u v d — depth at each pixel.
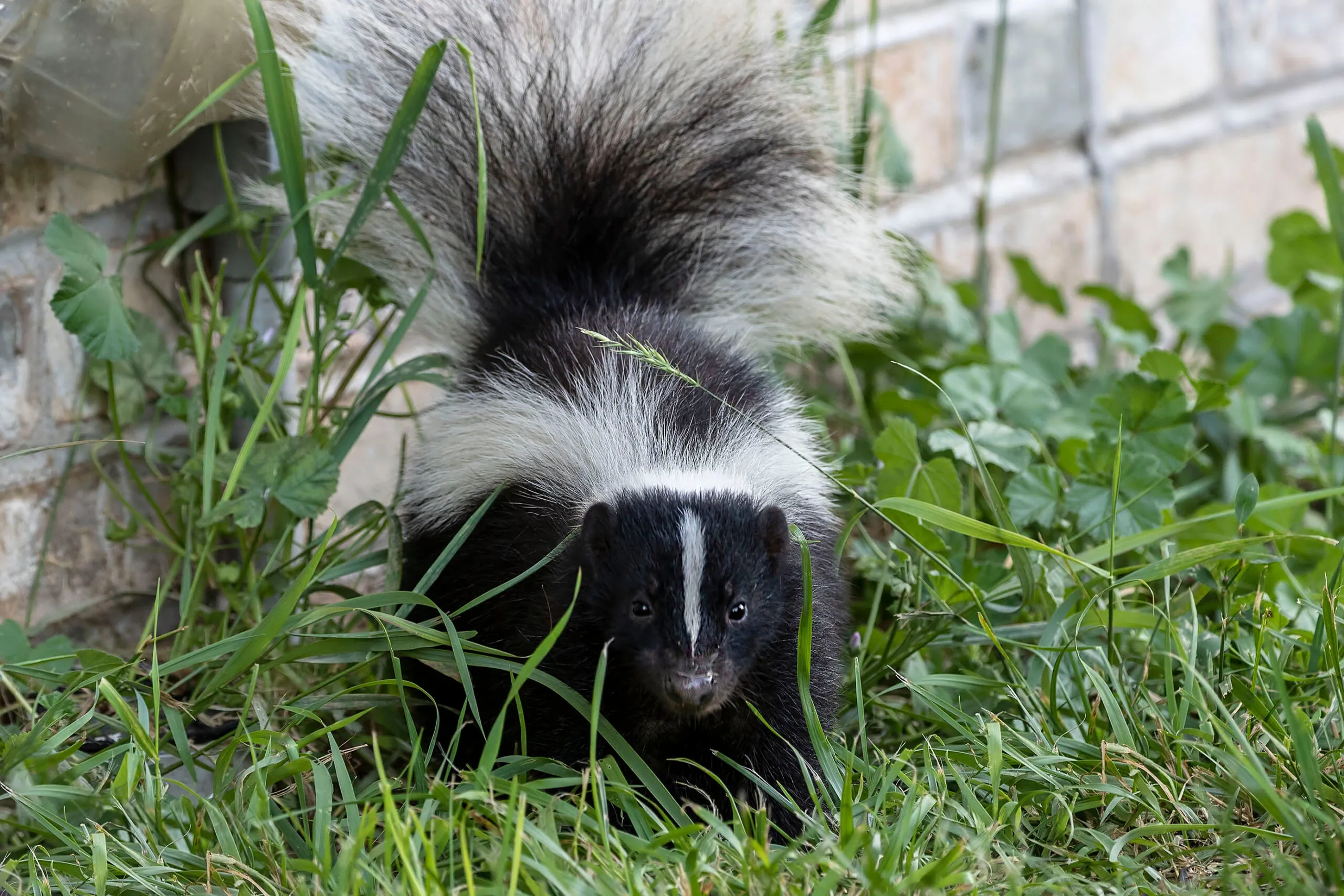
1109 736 4.11
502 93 5.04
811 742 4.10
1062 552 4.52
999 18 6.93
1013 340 6.27
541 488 4.34
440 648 4.18
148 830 3.58
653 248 5.14
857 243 5.52
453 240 4.99
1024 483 5.03
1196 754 3.89
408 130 4.35
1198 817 3.70
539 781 3.71
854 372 6.38
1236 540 4.14
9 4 3.96
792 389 5.22
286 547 4.86
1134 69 7.92
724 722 4.18
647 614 3.91
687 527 3.96
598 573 3.99
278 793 3.91
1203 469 6.15
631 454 4.31
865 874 3.19
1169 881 3.46
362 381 5.71
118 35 4.12
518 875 3.14
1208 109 8.27
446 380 4.80
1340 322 5.52
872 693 4.59
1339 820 3.48
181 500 4.81
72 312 4.34
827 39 5.86
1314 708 4.12
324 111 4.91
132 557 4.95
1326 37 8.68
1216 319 6.95
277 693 4.46
